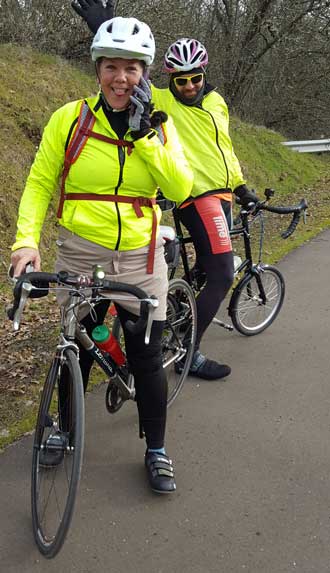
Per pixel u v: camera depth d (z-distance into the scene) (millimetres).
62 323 2566
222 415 3447
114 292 2621
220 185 3736
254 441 3195
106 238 2547
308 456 3062
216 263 3709
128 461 3027
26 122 7992
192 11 13422
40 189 2545
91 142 2432
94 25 2977
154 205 2645
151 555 2426
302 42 15547
